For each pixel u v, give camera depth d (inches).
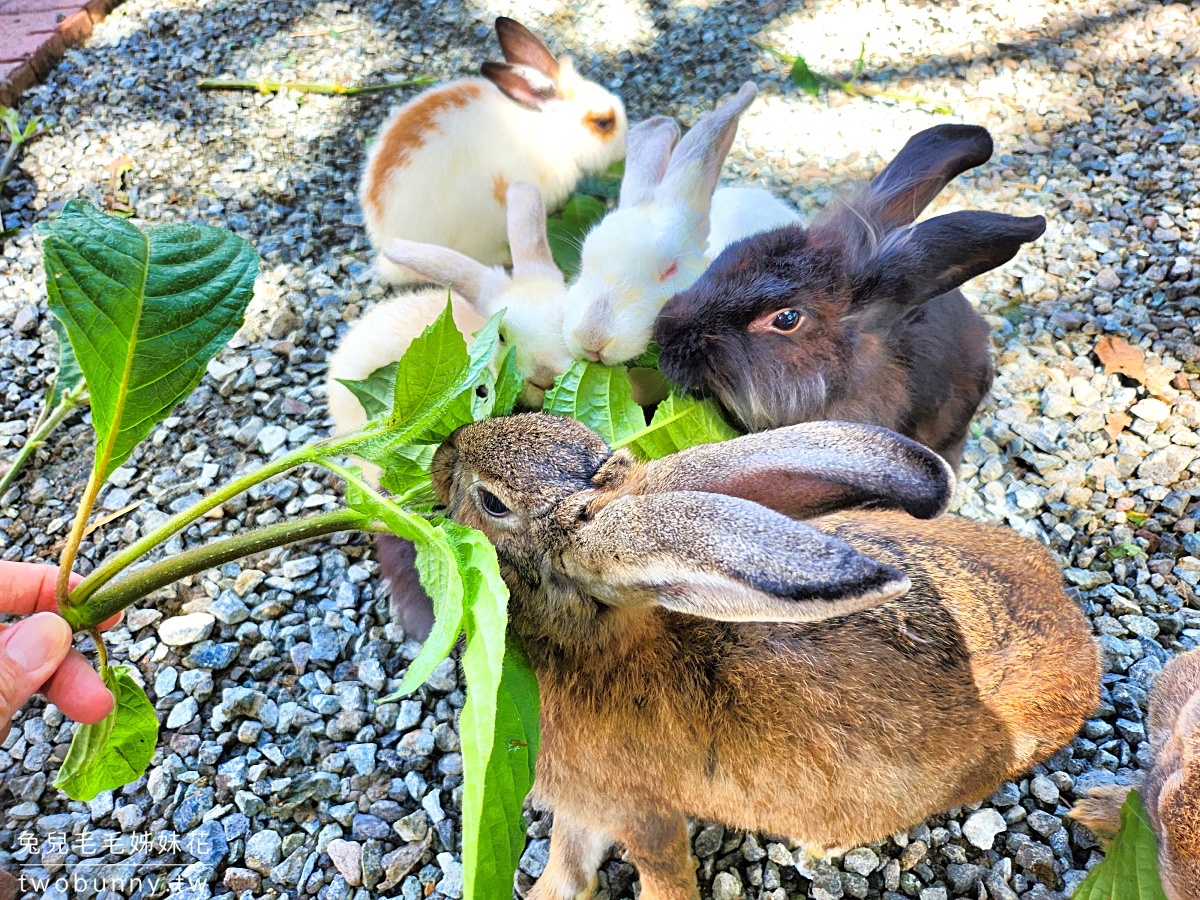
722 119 20.7
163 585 13.3
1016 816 19.3
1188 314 28.2
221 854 18.9
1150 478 24.8
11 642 12.6
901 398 19.3
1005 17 38.8
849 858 18.8
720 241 22.7
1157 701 17.6
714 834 19.1
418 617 20.7
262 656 21.7
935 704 15.3
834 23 38.7
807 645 14.9
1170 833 15.0
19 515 24.4
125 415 11.6
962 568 16.1
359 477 12.3
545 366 20.4
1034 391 26.8
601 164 31.8
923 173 19.8
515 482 12.9
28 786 19.7
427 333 10.9
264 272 29.9
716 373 17.1
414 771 20.1
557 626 13.9
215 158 33.5
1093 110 34.8
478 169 29.4
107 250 10.9
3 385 27.0
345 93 36.0
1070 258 29.9
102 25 38.6
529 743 11.1
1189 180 32.0
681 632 14.8
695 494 11.4
